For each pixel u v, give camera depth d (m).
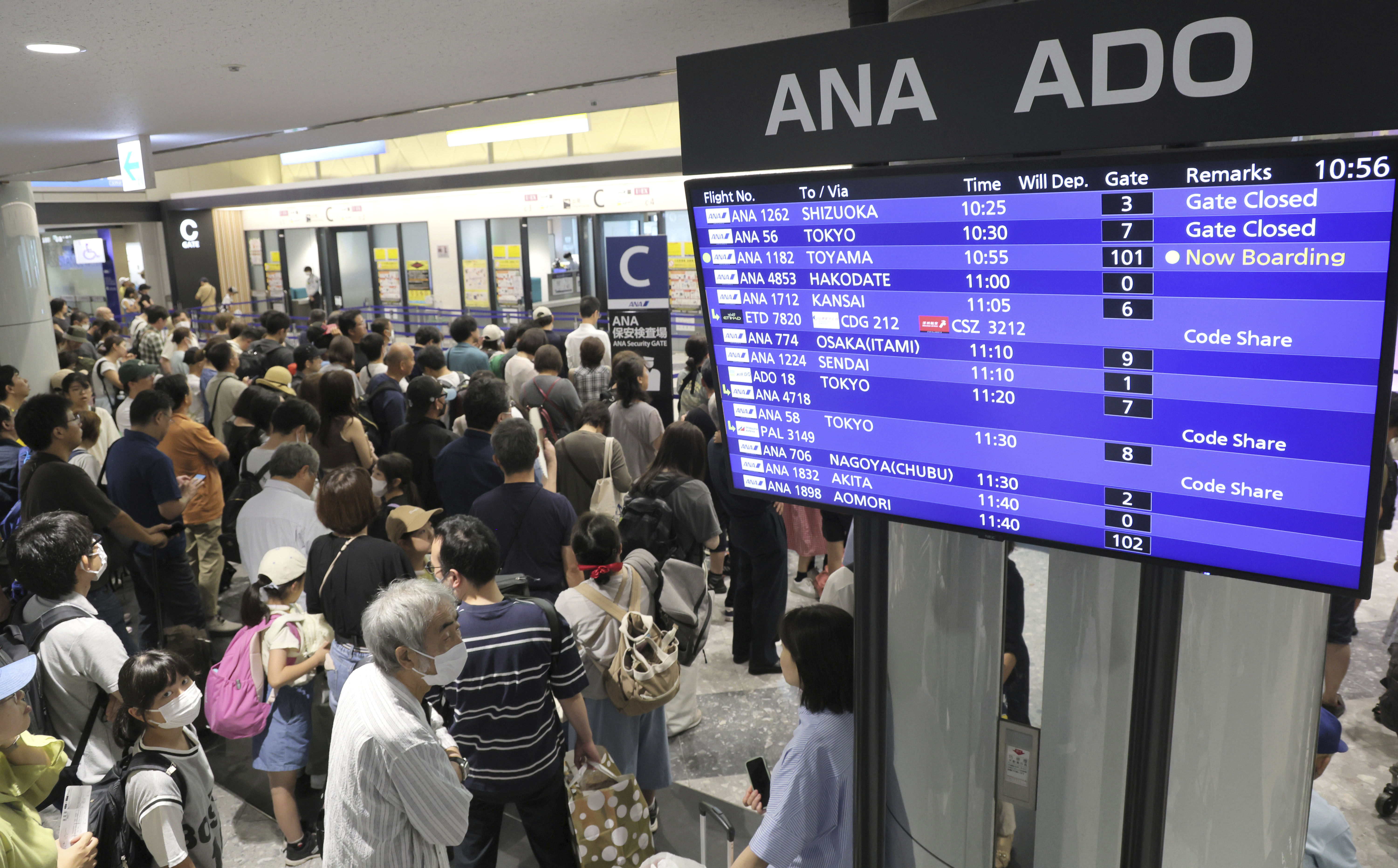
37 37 3.06
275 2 2.68
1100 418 1.56
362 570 3.13
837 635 2.14
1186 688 1.73
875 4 1.89
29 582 3.05
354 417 5.46
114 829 2.60
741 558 5.07
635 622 3.37
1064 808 1.87
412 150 17.83
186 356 8.16
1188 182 1.37
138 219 22.81
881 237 1.69
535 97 5.16
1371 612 5.68
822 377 1.87
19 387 5.71
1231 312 1.39
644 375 5.80
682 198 14.04
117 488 4.73
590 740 2.97
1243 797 1.76
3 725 2.21
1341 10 1.27
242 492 4.89
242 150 8.08
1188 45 1.40
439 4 2.75
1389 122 1.26
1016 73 1.56
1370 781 4.01
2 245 8.11
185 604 5.10
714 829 3.71
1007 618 1.89
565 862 3.03
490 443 4.68
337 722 2.18
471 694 2.71
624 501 4.73
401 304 18.75
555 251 16.00
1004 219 1.55
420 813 2.11
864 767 2.04
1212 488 1.49
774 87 1.82
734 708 4.68
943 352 1.69
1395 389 4.15
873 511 1.89
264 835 3.77
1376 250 1.26
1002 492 1.71
